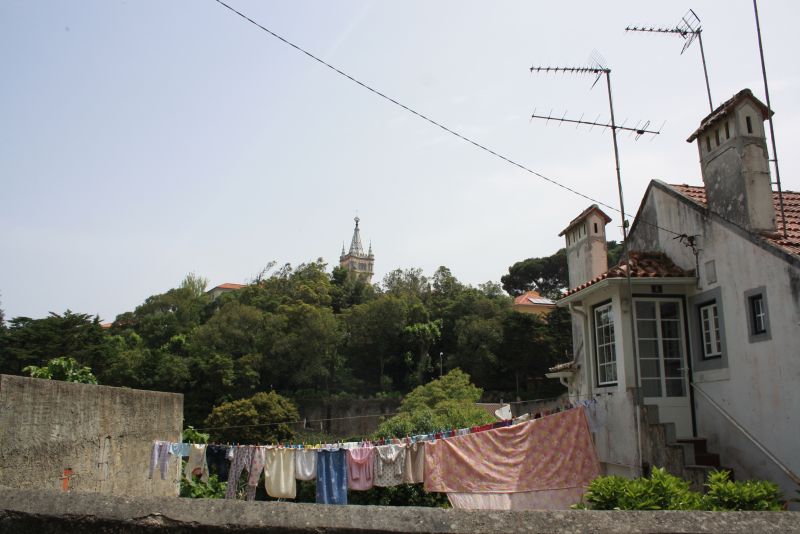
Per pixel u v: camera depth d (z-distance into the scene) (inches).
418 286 2933.1
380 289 3051.2
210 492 583.8
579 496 418.6
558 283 2987.2
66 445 370.3
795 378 337.1
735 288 390.9
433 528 108.6
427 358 2294.5
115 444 432.8
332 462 433.1
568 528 108.4
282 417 1513.3
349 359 2416.3
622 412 410.9
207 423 1473.9
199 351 2121.1
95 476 402.9
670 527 109.5
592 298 484.1
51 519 115.0
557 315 2017.7
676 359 435.5
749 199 380.8
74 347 1780.3
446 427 1075.9
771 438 354.3
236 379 1945.1
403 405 1534.2
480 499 410.6
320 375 2223.2
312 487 828.0
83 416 390.9
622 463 405.7
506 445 421.7
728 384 394.3
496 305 2417.6
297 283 2748.5
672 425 370.6
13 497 119.2
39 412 345.1
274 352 2150.6
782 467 325.7
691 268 440.1
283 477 443.2
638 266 450.9
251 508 114.9
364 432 2055.9
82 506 116.8
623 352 423.8
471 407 1235.9
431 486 415.5
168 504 116.9
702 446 413.7
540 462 421.4
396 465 422.9
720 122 408.5
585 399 473.7
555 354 1955.0
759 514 113.9
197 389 1904.5
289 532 110.0
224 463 469.1
